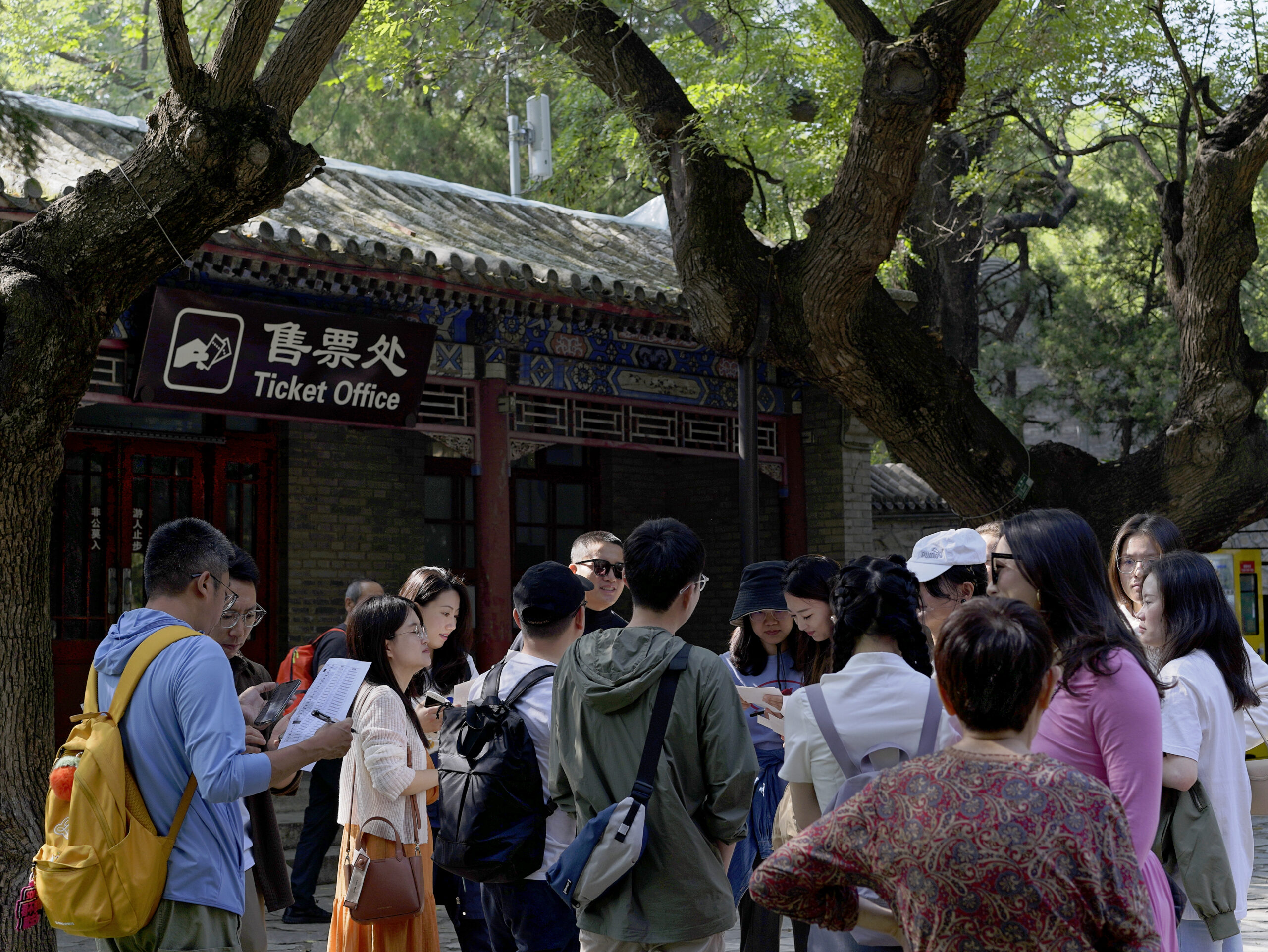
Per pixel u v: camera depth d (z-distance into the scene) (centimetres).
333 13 571
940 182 1611
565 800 364
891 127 825
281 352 880
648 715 342
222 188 555
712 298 913
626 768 340
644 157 1066
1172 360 1853
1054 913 214
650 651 346
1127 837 222
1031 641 231
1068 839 216
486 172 1814
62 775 332
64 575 1018
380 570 1182
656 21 1617
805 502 1213
